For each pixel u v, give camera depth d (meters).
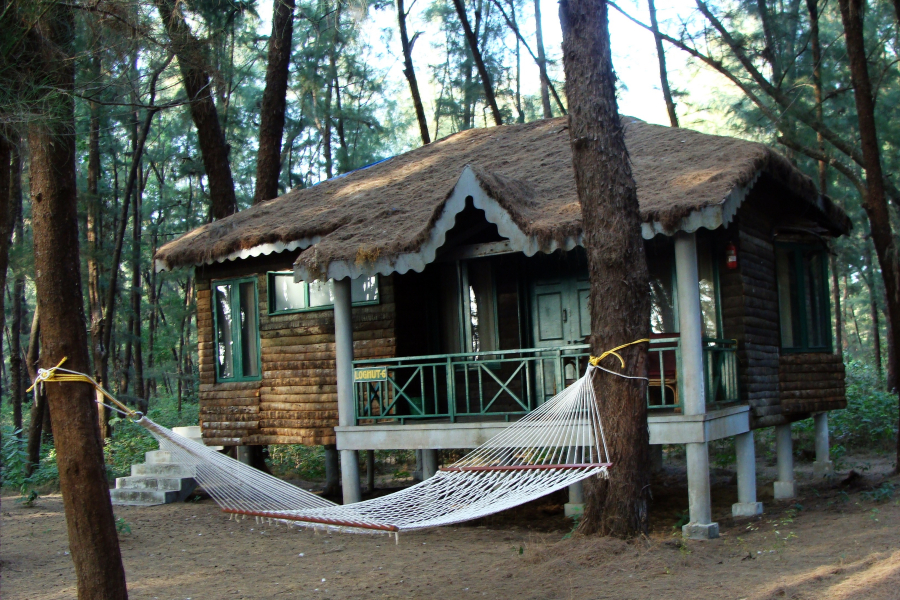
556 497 10.75
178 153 26.78
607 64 7.19
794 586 5.37
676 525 7.90
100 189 21.55
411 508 5.69
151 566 7.50
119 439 17.20
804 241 10.95
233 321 11.98
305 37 20.72
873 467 12.77
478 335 10.95
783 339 10.51
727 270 9.27
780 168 9.17
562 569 6.33
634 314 7.05
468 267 11.04
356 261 8.85
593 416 7.07
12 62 5.23
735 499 10.65
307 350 11.16
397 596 6.07
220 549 8.30
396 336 10.55
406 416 9.36
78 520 4.60
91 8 6.03
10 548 8.42
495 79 25.55
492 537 8.55
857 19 10.80
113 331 22.94
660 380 8.22
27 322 25.64
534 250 8.04
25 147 6.12
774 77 13.78
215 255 11.12
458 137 13.26
